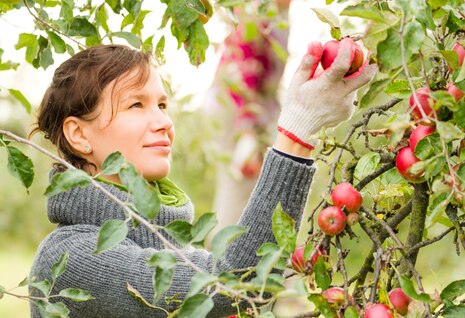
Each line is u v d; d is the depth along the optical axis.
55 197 1.60
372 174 1.33
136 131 1.59
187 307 1.00
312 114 1.37
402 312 1.19
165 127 1.61
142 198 1.05
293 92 1.38
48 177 1.73
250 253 1.38
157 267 1.04
